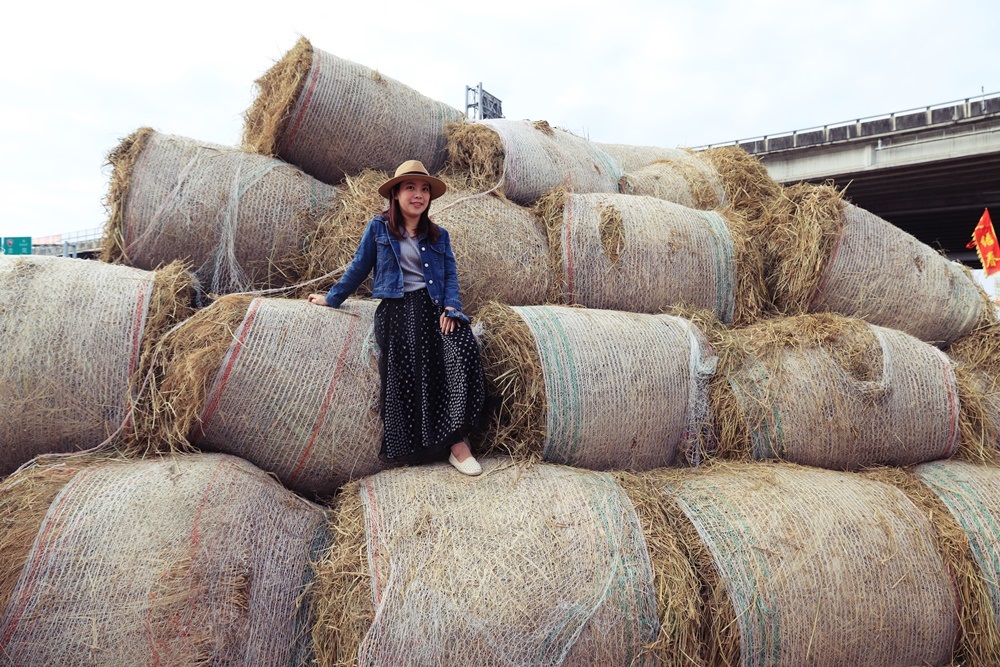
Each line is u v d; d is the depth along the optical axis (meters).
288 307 3.22
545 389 3.12
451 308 3.07
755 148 24.78
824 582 2.72
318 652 2.52
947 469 3.49
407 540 2.52
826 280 4.45
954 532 3.04
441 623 2.32
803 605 2.66
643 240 4.21
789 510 2.92
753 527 2.82
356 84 4.48
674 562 2.63
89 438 3.00
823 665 2.68
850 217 4.51
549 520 2.64
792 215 4.65
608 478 3.01
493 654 2.31
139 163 3.96
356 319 3.31
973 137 20.39
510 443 3.22
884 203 24.45
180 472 2.73
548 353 3.18
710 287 4.36
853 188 23.31
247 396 2.98
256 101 4.73
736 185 5.52
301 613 2.68
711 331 3.88
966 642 2.92
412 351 3.00
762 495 3.00
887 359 3.58
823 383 3.51
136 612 2.29
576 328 3.35
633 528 2.70
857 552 2.83
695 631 2.58
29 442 2.93
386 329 3.05
